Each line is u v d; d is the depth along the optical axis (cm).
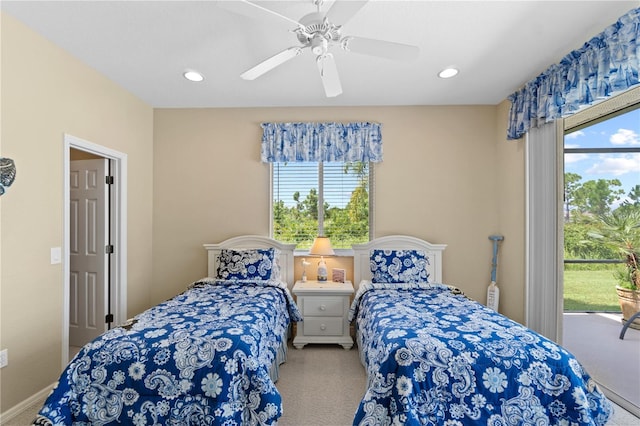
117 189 311
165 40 227
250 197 362
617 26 189
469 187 354
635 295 293
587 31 212
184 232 363
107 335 176
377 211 357
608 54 199
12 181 203
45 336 226
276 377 245
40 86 222
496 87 307
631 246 296
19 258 209
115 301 311
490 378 153
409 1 184
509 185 329
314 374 259
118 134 305
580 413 149
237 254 319
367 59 253
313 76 284
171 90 316
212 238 362
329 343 320
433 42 227
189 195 363
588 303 348
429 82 296
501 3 186
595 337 303
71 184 317
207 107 363
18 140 208
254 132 362
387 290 289
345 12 150
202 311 219
